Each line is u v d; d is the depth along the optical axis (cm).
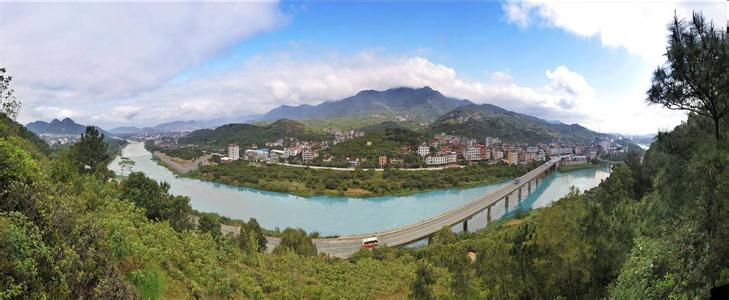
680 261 1071
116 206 3347
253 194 13438
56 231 1468
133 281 1898
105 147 6394
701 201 1003
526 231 2006
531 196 12975
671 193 1059
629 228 1847
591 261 1802
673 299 1027
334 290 3803
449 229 7419
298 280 4022
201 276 2692
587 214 1919
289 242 6241
